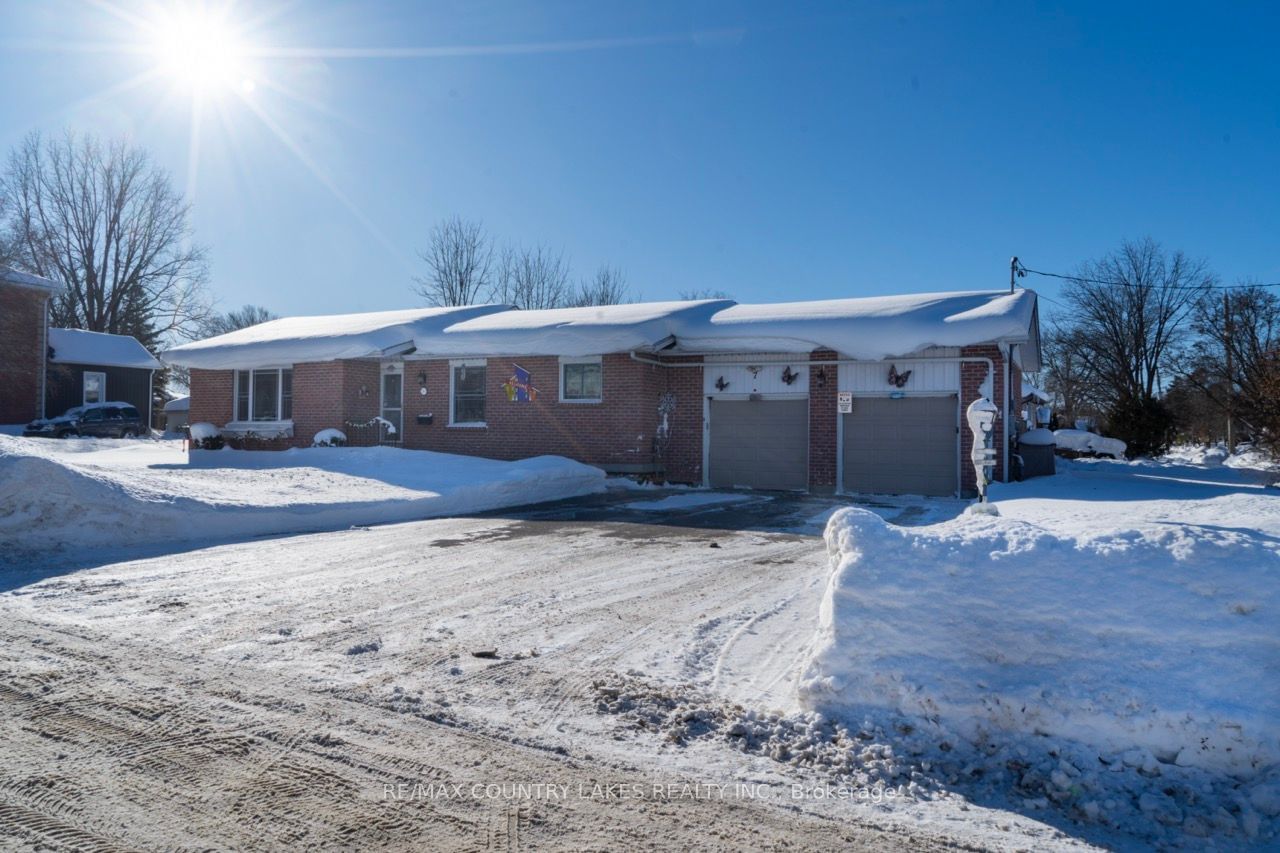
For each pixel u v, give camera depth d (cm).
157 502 1093
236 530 1156
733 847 350
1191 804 393
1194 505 1132
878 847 355
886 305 1838
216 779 402
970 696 453
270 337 2294
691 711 500
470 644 638
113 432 3712
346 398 2084
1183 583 446
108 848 338
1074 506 1160
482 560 986
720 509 1517
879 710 468
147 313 5125
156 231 5072
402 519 1368
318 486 1428
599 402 1917
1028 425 3528
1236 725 410
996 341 1639
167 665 571
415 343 2077
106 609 723
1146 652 439
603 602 784
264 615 713
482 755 438
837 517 522
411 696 520
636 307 2075
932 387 1719
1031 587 464
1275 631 429
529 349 1941
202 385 2345
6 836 345
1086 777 410
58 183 4794
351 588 825
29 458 1006
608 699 521
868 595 481
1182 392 4394
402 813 372
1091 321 4888
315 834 352
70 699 502
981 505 748
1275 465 1858
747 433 1889
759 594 824
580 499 1684
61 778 399
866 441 1772
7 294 3656
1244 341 3616
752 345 1823
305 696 517
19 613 705
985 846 359
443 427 2080
